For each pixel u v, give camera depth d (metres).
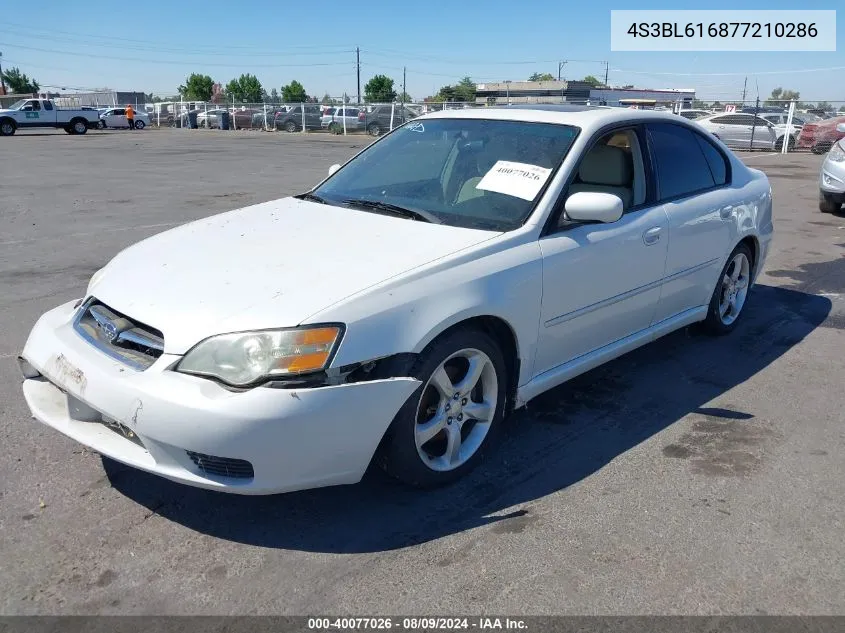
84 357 2.84
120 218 9.80
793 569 2.69
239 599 2.49
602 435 3.73
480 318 3.19
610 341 4.02
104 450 2.78
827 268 7.41
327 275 2.91
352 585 2.57
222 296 2.81
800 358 4.88
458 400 3.15
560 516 3.00
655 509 3.06
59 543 2.76
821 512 3.06
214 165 17.92
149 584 2.55
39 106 34.97
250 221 3.71
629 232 3.87
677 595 2.54
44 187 13.04
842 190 10.01
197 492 3.11
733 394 4.27
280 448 2.57
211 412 2.51
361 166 4.37
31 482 3.16
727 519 3.00
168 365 2.64
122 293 2.99
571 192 3.74
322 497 3.10
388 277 2.89
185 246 3.37
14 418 3.76
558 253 3.44
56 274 6.71
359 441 2.72
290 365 2.57
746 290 5.36
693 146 4.69
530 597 2.52
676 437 3.72
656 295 4.23
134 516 2.94
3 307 5.67
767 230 5.36
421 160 4.11
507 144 3.89
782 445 3.66
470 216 3.54
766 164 18.77
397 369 2.80
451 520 2.96
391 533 2.87
